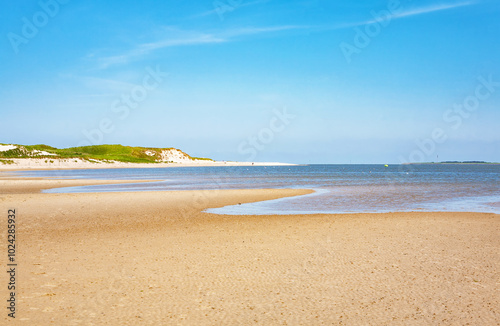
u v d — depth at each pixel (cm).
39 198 3072
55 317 783
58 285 984
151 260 1242
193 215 2328
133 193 3575
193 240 1568
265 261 1233
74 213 2339
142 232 1748
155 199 3120
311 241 1546
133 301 882
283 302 884
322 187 5000
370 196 3662
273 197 3491
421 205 2953
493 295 923
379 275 1081
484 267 1156
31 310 816
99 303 866
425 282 1020
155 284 1002
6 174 8938
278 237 1633
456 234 1689
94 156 18988
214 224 1988
